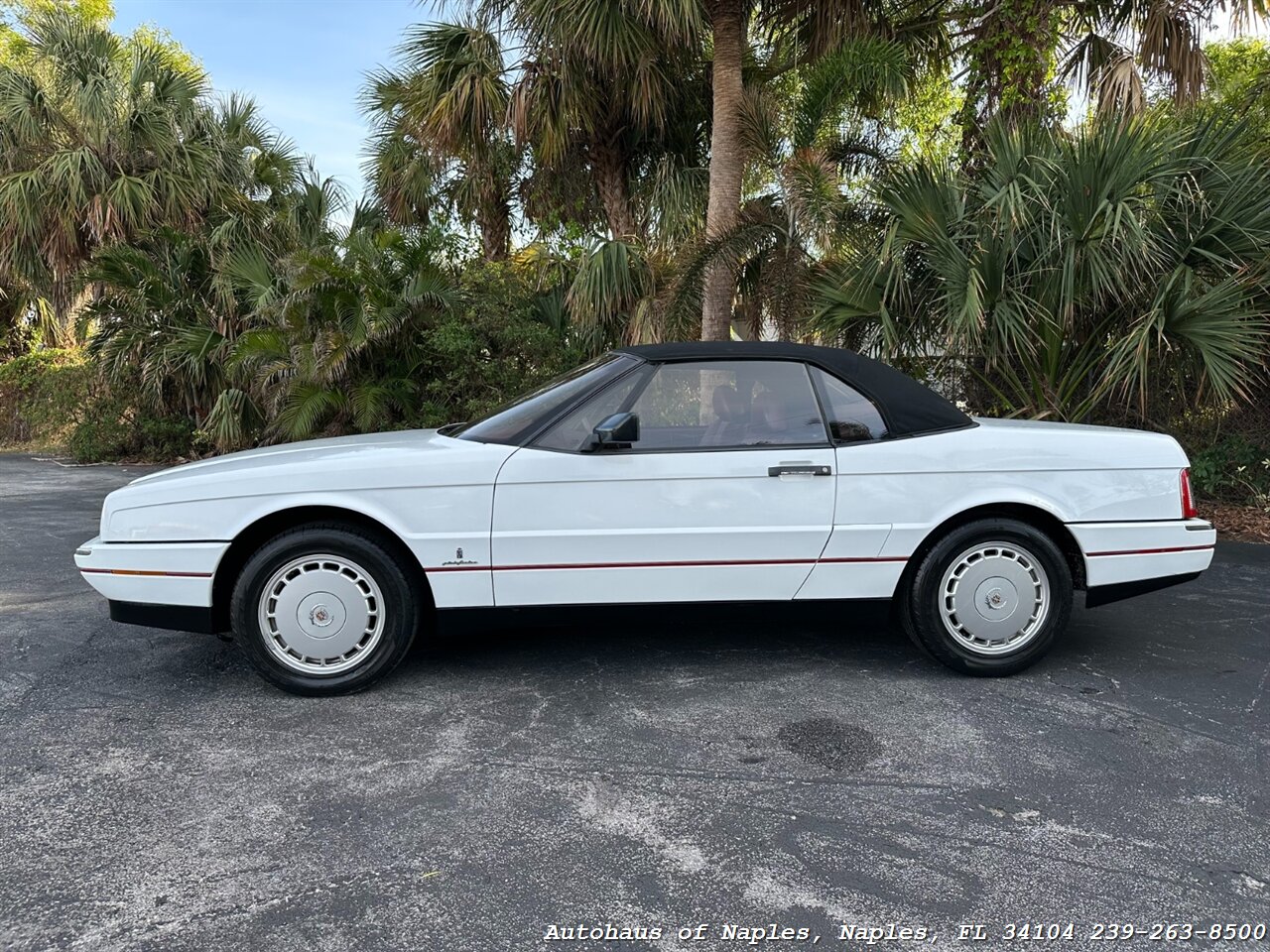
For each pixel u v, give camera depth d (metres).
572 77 9.41
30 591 5.43
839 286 7.14
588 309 9.22
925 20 9.83
